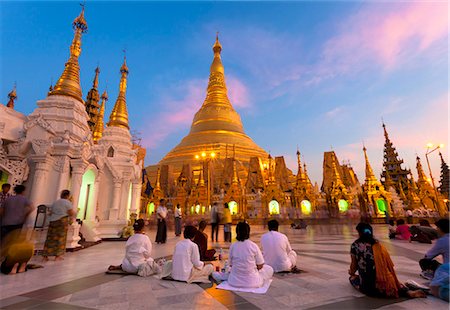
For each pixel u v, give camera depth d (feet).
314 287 16.60
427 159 112.27
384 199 123.65
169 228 89.15
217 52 264.72
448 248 15.79
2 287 16.88
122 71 80.74
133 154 70.90
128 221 54.60
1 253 20.88
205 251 26.99
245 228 17.93
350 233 62.80
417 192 147.02
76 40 52.60
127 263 20.67
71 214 28.22
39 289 16.49
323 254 29.91
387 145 169.58
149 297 15.02
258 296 14.99
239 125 230.68
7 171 34.12
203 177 169.89
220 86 246.68
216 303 13.92
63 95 47.26
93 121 146.20
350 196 129.70
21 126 40.32
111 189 57.31
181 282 18.28
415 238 40.45
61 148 38.37
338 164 188.24
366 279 14.74
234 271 17.12
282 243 21.03
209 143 202.39
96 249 36.88
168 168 186.29
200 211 143.95
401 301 13.75
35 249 31.73
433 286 14.33
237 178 144.25
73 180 38.55
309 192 132.67
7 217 21.57
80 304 13.78
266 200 128.77
